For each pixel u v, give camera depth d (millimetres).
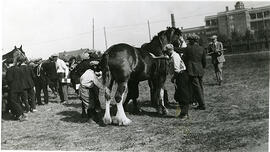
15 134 7293
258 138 5820
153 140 6223
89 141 6422
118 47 7195
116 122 7484
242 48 26031
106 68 7051
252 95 9148
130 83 7945
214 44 11656
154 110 8547
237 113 7566
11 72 8688
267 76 12227
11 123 8406
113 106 9523
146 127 7059
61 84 11086
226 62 19500
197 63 8031
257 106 7926
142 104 9508
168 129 6801
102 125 7438
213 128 6629
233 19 45656
